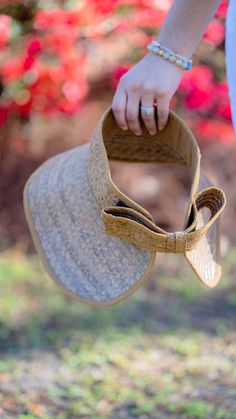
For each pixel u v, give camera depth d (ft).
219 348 12.54
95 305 6.33
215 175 18.72
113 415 10.02
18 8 15.53
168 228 18.39
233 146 18.97
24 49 15.26
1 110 15.69
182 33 6.48
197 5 6.34
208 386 10.98
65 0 15.56
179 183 18.85
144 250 6.06
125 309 14.34
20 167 18.43
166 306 14.60
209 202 6.18
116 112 6.68
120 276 6.27
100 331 13.20
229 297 15.08
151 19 14.10
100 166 6.36
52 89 14.49
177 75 6.59
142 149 7.22
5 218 17.98
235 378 11.23
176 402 10.40
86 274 6.54
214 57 17.10
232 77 6.13
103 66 17.21
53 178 7.17
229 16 6.06
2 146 18.35
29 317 13.80
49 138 18.66
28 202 7.23
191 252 5.98
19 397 10.41
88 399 10.50
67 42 13.75
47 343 12.65
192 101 14.05
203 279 6.23
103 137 6.97
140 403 10.39
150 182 18.67
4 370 11.37
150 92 6.57
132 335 13.08
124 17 14.51
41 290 15.07
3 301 14.44
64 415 9.97
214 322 13.84
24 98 15.40
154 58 6.57
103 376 11.32
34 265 16.43
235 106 6.18
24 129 18.49
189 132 6.63
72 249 6.70
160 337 13.01
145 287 15.57
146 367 11.75
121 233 5.94
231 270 16.55
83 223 6.65
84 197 6.67
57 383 11.02
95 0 13.75
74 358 11.98
